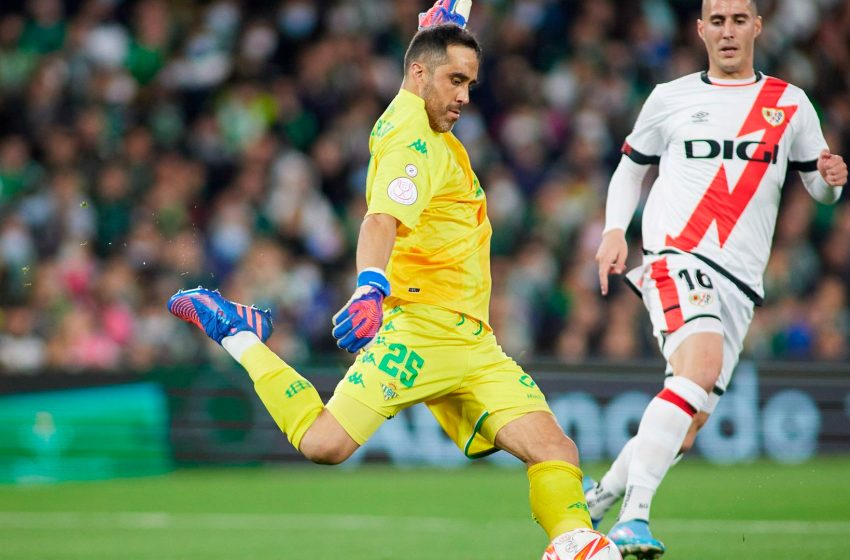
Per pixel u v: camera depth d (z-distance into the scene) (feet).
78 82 167.84
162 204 155.84
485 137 177.37
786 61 195.00
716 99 66.74
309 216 161.58
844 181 65.00
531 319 157.89
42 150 161.07
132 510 95.50
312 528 84.12
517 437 54.85
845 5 202.80
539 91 182.39
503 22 186.91
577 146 175.94
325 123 173.78
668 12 197.16
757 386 126.52
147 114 168.66
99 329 142.00
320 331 153.17
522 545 74.90
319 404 55.47
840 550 70.64
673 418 62.28
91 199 153.48
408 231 55.01
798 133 66.95
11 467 119.44
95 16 172.65
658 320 65.57
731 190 65.87
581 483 54.54
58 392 121.90
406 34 184.44
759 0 195.62
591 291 161.89
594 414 126.62
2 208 150.61
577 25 189.47
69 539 79.77
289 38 182.50
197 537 80.28
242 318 56.44
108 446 122.21
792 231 170.40
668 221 66.74
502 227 167.53
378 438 125.29
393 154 52.65
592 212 170.30
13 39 169.37
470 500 99.60
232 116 168.76
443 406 57.62
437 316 55.06
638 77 189.78
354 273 161.48
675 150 67.36
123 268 147.02
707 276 65.05
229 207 156.35
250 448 124.57
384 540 77.87
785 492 100.78
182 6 178.60
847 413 127.03
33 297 142.72
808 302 164.14
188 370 125.49
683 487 104.58
